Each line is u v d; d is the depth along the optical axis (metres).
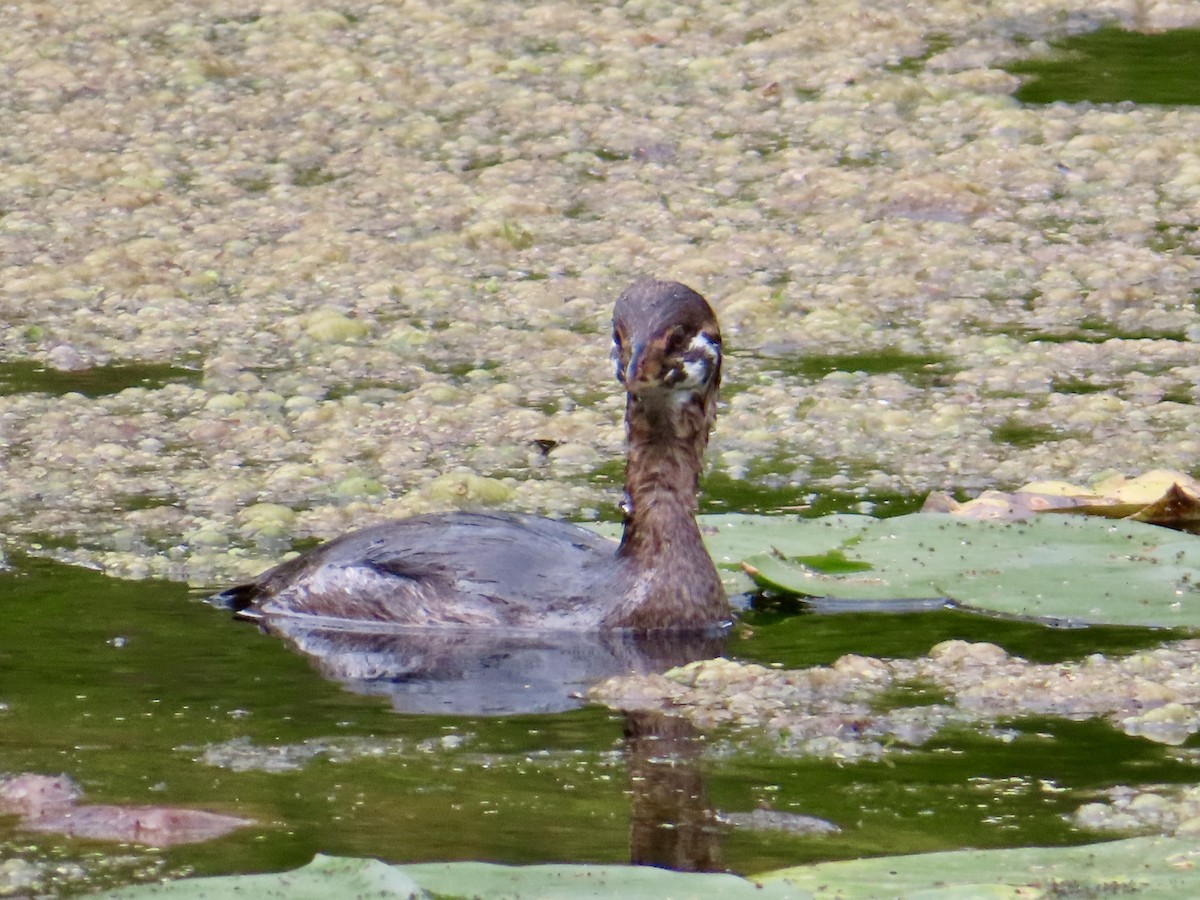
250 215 20.42
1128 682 9.53
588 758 8.72
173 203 20.69
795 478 13.43
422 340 16.86
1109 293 17.64
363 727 9.16
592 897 6.78
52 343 16.86
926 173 21.06
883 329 17.14
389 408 15.08
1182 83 24.69
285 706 9.48
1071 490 12.67
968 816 7.91
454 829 7.80
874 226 19.66
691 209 20.42
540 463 13.93
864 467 13.66
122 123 23.55
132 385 15.75
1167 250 18.94
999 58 26.00
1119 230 19.58
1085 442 14.05
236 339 16.98
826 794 8.22
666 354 10.62
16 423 14.70
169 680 9.84
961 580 11.13
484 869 7.09
